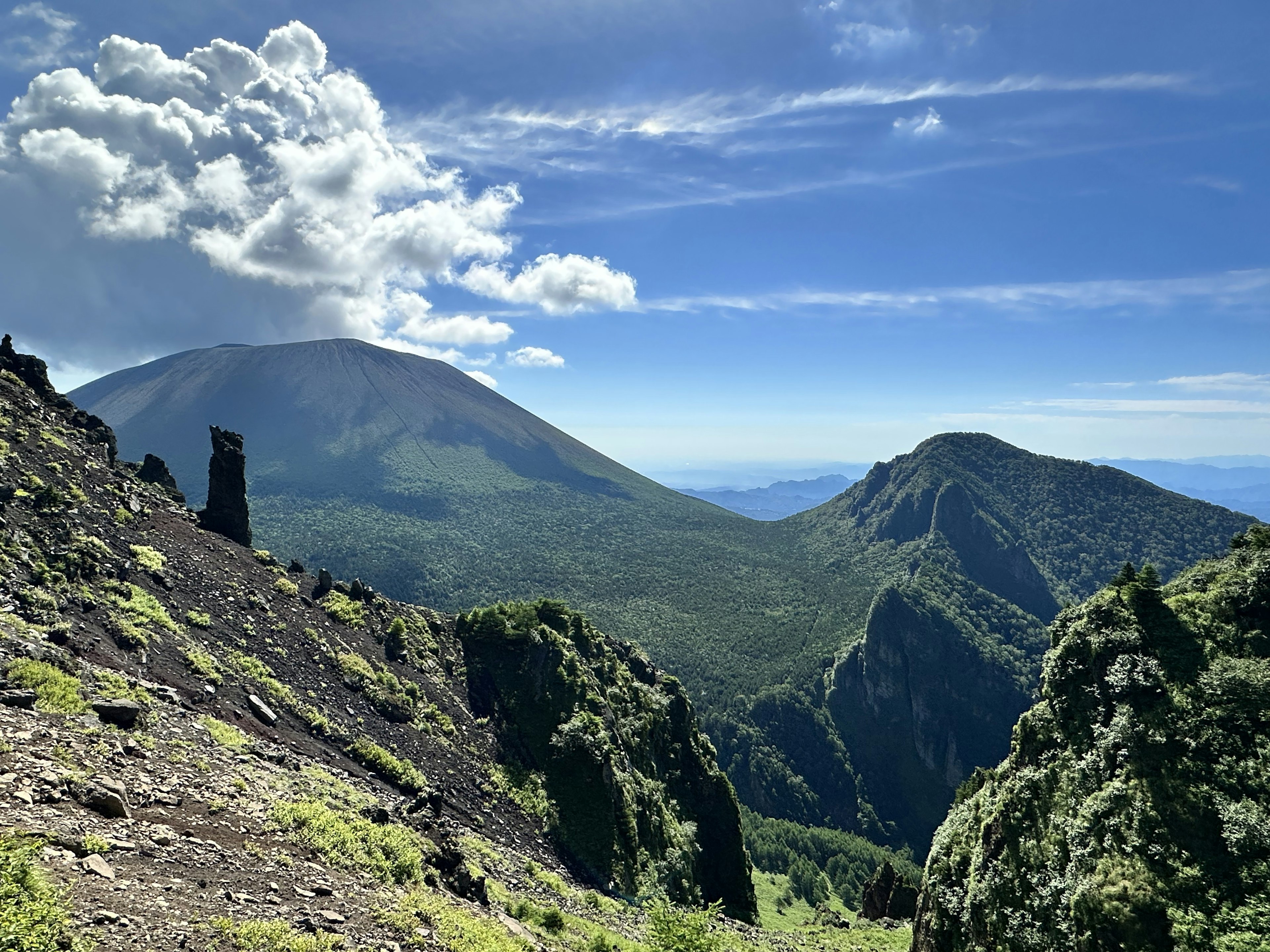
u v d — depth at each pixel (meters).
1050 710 47.94
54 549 36.34
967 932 44.75
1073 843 38.03
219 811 20.03
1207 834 32.50
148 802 18.48
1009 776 49.59
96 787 17.17
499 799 51.19
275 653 45.47
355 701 47.75
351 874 20.45
